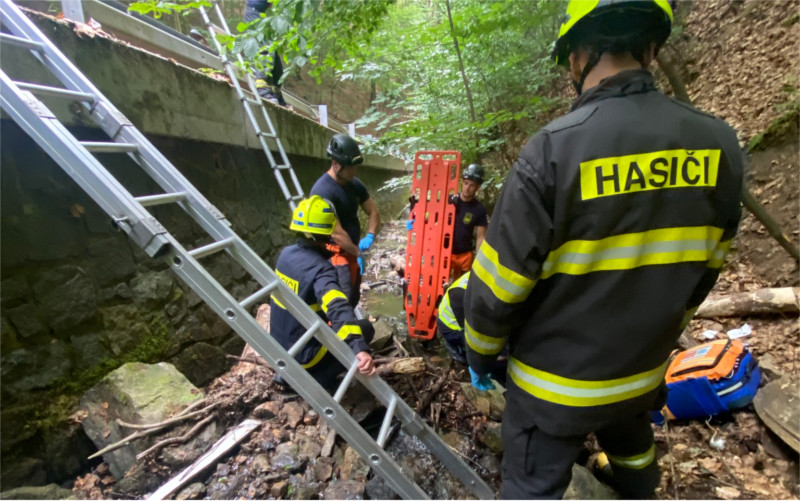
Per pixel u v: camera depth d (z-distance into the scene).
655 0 0.92
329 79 11.57
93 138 2.06
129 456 1.87
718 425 2.09
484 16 3.42
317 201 2.21
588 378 1.01
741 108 3.64
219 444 2.03
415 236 3.20
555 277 1.01
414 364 2.53
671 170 0.89
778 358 2.38
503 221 0.98
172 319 2.54
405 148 5.30
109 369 2.12
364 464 2.02
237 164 3.57
